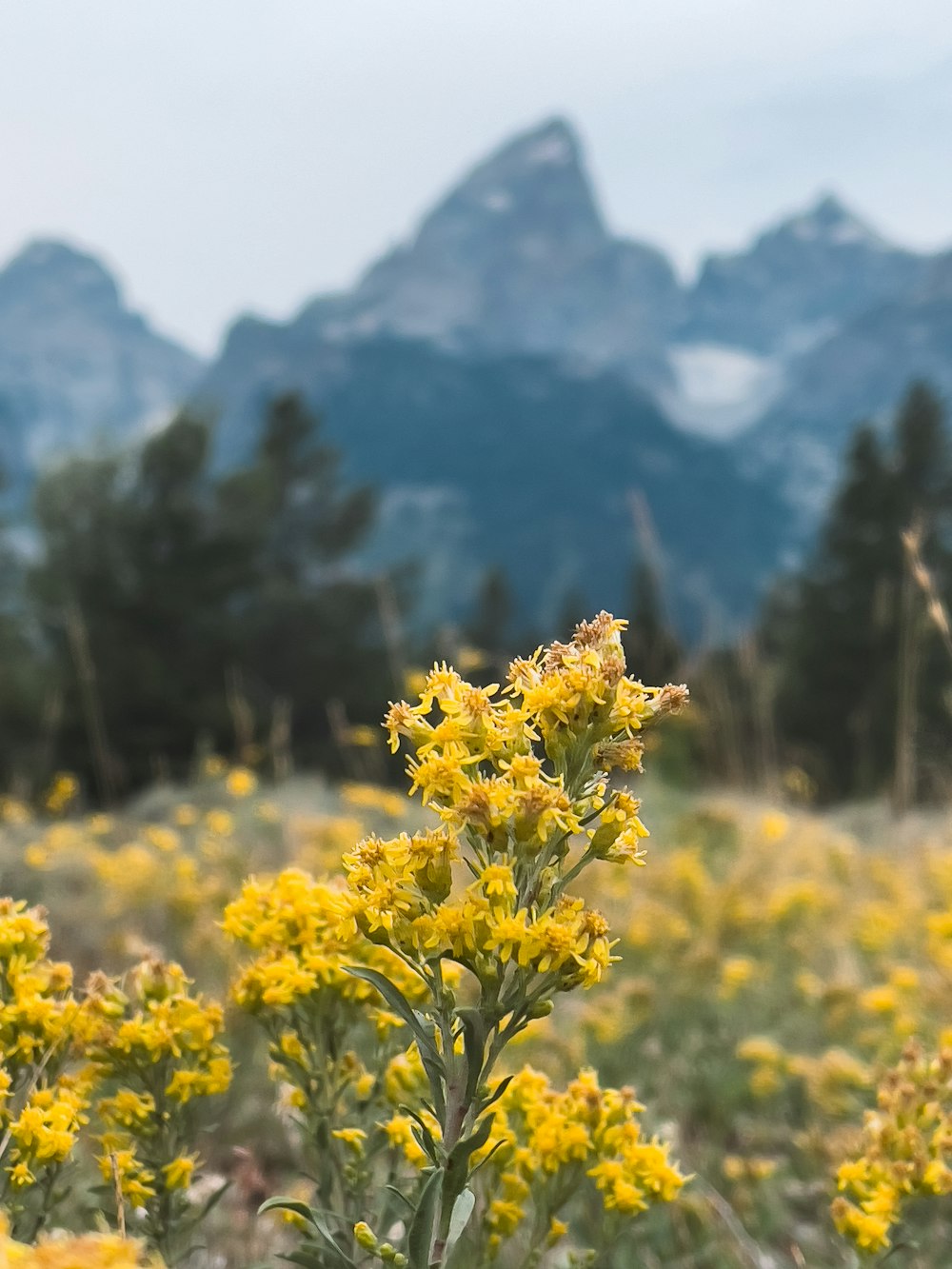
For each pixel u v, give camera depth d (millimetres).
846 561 34969
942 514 35531
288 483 38125
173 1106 2074
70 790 8875
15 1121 1835
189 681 28172
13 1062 2010
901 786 7879
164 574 28938
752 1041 4262
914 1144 2268
